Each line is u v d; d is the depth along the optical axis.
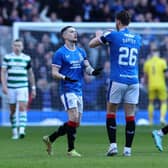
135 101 29.08
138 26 58.16
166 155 29.27
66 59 29.62
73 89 29.48
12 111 43.66
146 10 67.38
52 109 59.28
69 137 29.33
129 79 28.77
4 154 30.83
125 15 29.05
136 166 24.09
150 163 25.05
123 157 27.91
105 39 28.86
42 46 59.50
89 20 65.88
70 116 29.36
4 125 58.09
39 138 42.81
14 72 42.88
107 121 29.08
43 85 59.41
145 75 57.31
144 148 34.03
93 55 59.06
